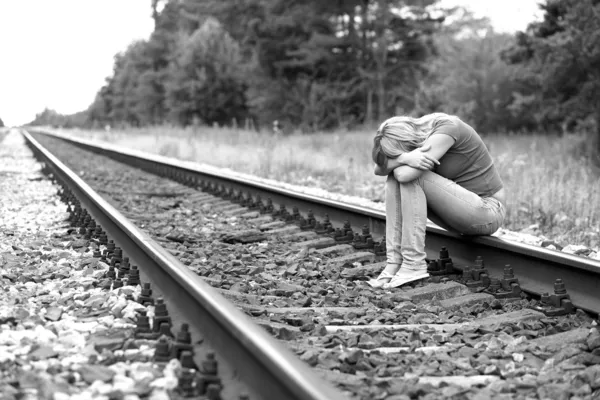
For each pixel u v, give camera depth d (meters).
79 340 3.86
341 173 15.49
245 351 3.20
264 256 6.85
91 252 6.56
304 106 42.50
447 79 27.11
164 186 13.53
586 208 9.43
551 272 5.13
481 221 5.63
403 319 4.67
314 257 6.74
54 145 33.09
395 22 42.31
